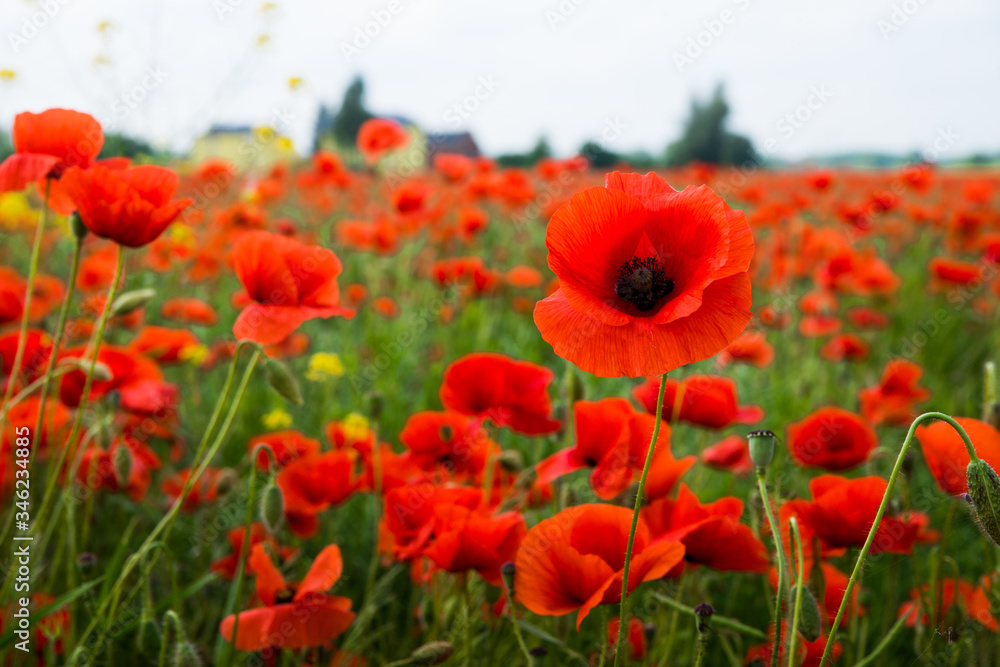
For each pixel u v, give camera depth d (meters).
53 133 0.58
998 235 1.74
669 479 0.59
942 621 0.55
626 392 1.13
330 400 1.06
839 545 0.58
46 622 0.61
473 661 0.60
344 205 2.40
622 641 0.47
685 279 0.47
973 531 0.71
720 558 0.56
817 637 0.48
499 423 0.67
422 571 0.64
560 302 0.47
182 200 0.57
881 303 1.77
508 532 0.58
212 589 0.75
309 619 0.57
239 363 1.22
